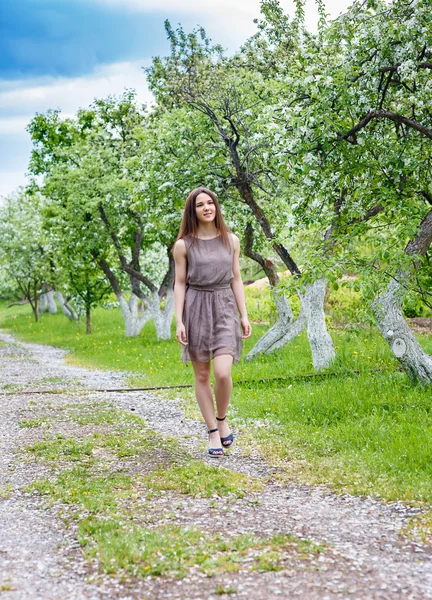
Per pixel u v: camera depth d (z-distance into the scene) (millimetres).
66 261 24250
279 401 8875
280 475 5648
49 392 11336
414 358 8508
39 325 32844
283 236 12750
